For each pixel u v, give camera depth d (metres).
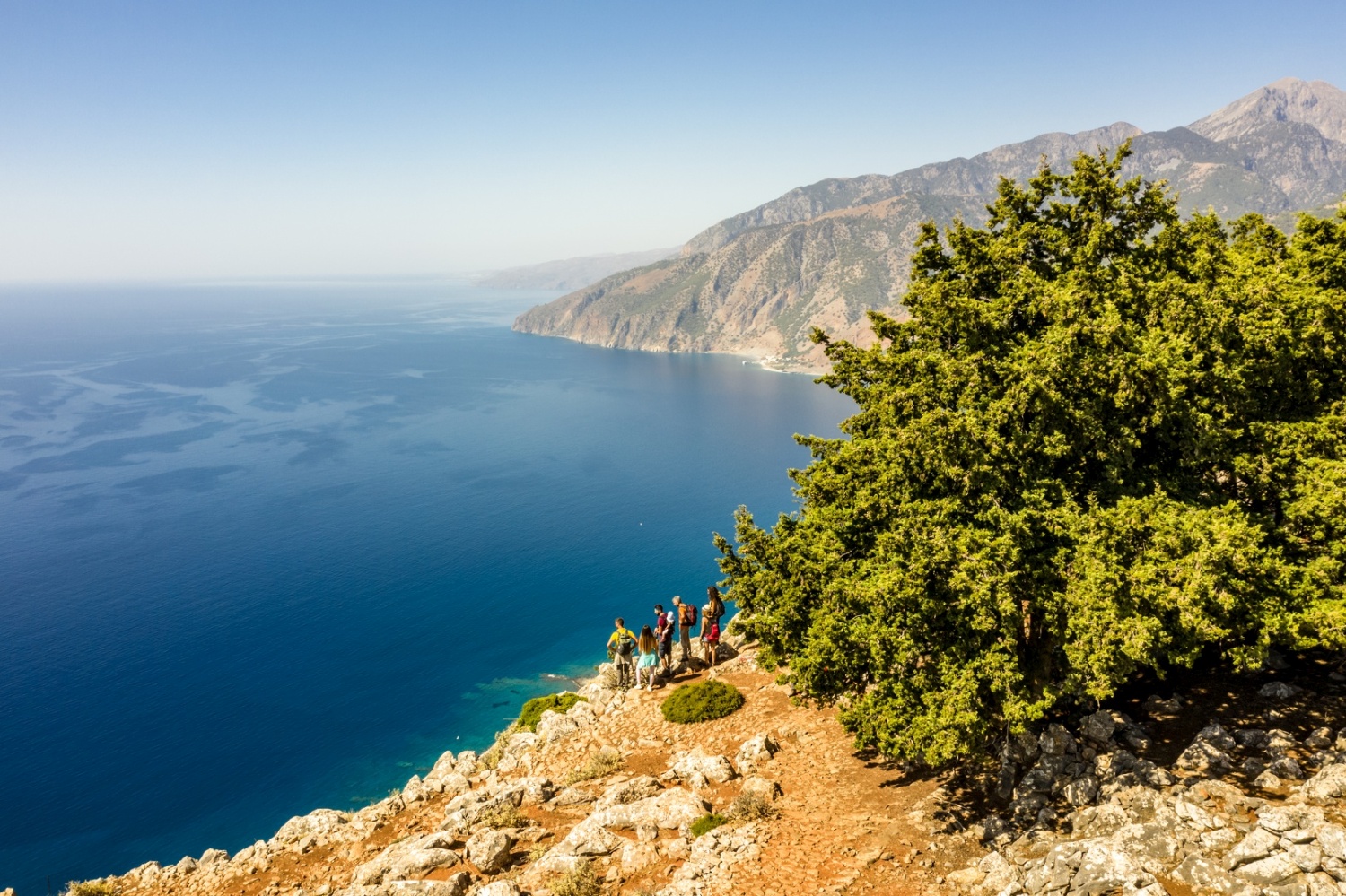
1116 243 21.86
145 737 97.62
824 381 24.22
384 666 117.62
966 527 18.11
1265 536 18.17
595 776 24.05
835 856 16.70
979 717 16.36
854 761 22.30
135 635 129.50
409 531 183.12
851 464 21.38
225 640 127.56
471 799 22.56
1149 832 14.16
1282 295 19.64
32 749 95.56
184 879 21.20
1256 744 17.31
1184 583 15.21
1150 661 16.14
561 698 36.41
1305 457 18.92
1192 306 19.19
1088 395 18.41
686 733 26.30
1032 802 17.59
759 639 22.84
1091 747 18.80
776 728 25.28
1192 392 19.52
